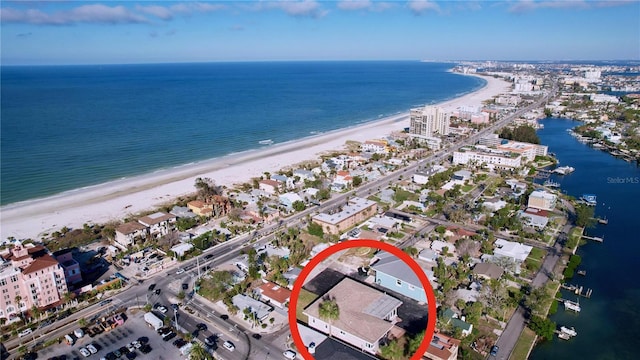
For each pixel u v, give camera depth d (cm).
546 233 16325
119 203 19788
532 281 12950
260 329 10688
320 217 16662
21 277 11244
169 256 14575
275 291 12106
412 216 17812
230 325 10856
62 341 10369
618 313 11738
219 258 14450
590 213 16962
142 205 19562
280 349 9950
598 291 12781
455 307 11394
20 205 19500
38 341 10388
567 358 9931
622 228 17138
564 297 12425
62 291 12031
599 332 10938
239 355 9712
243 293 12219
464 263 13550
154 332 10662
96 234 16512
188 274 13488
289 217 17938
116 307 11775
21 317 11250
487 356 9681
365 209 17588
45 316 11362
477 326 10656
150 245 15612
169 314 11375
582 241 16000
